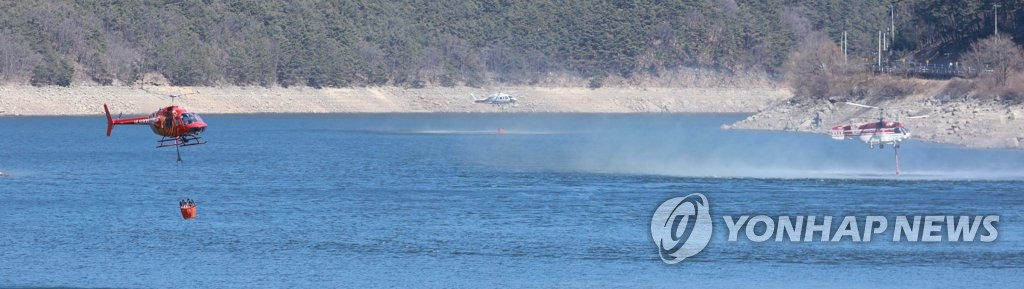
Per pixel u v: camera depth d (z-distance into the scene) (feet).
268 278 567.18
